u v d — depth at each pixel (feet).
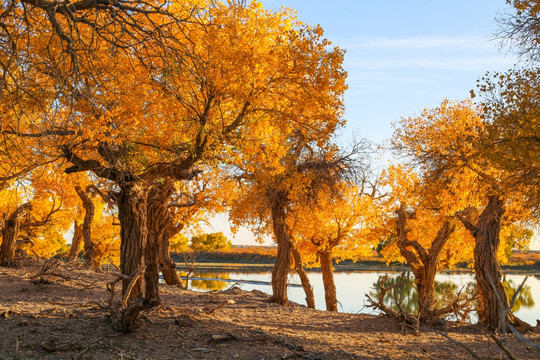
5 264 60.95
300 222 75.46
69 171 33.78
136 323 31.45
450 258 87.15
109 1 23.75
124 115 30.76
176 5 32.63
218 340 31.12
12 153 31.30
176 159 34.68
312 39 32.76
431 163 53.21
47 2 22.29
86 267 72.43
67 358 25.50
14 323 31.48
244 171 62.39
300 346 31.48
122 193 34.24
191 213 74.13
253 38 33.35
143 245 35.12
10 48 22.70
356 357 30.63
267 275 193.36
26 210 63.72
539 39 32.50
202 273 204.95
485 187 49.62
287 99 34.50
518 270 224.33
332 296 82.23
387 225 78.23
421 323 48.57
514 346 37.50
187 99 32.86
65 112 31.45
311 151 57.67
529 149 32.53
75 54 23.47
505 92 34.37
